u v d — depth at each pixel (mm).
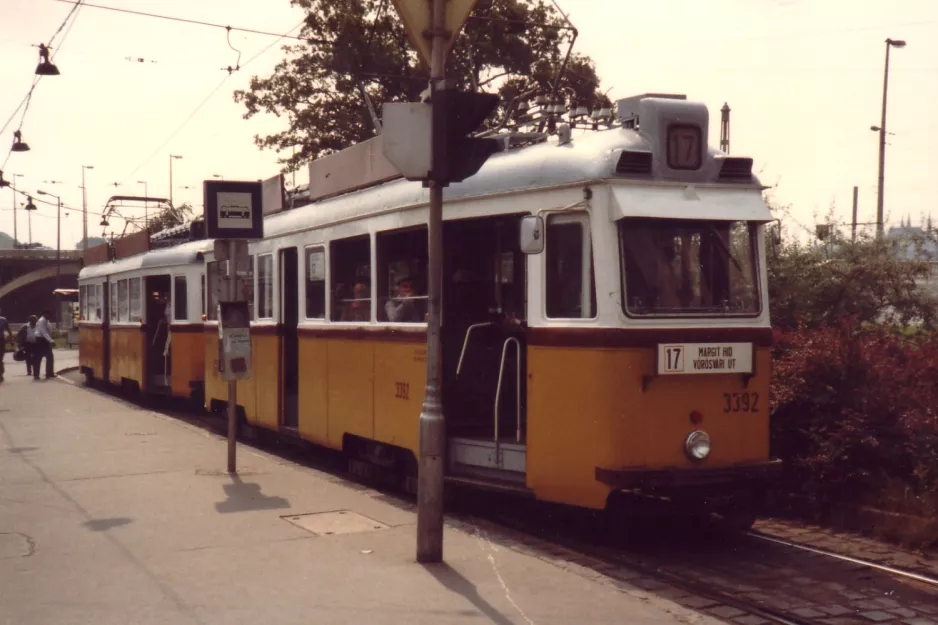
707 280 7758
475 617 5707
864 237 12609
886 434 8758
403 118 6570
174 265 18344
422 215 9219
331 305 11016
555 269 7848
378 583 6410
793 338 9805
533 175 8055
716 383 7629
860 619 6031
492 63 27297
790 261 12297
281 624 5602
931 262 12422
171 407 19719
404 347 9430
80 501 9195
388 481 10125
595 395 7449
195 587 6348
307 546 7430
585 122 8594
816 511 8688
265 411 12898
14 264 90500
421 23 6637
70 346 46781
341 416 10695
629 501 7805
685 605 6277
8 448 12633
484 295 9172
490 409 9188
